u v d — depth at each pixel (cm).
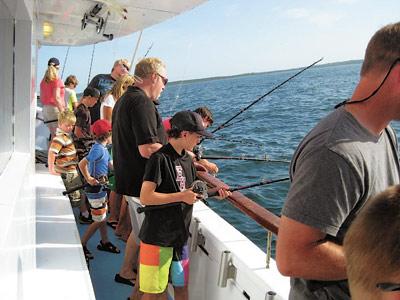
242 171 974
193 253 264
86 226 398
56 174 371
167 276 225
